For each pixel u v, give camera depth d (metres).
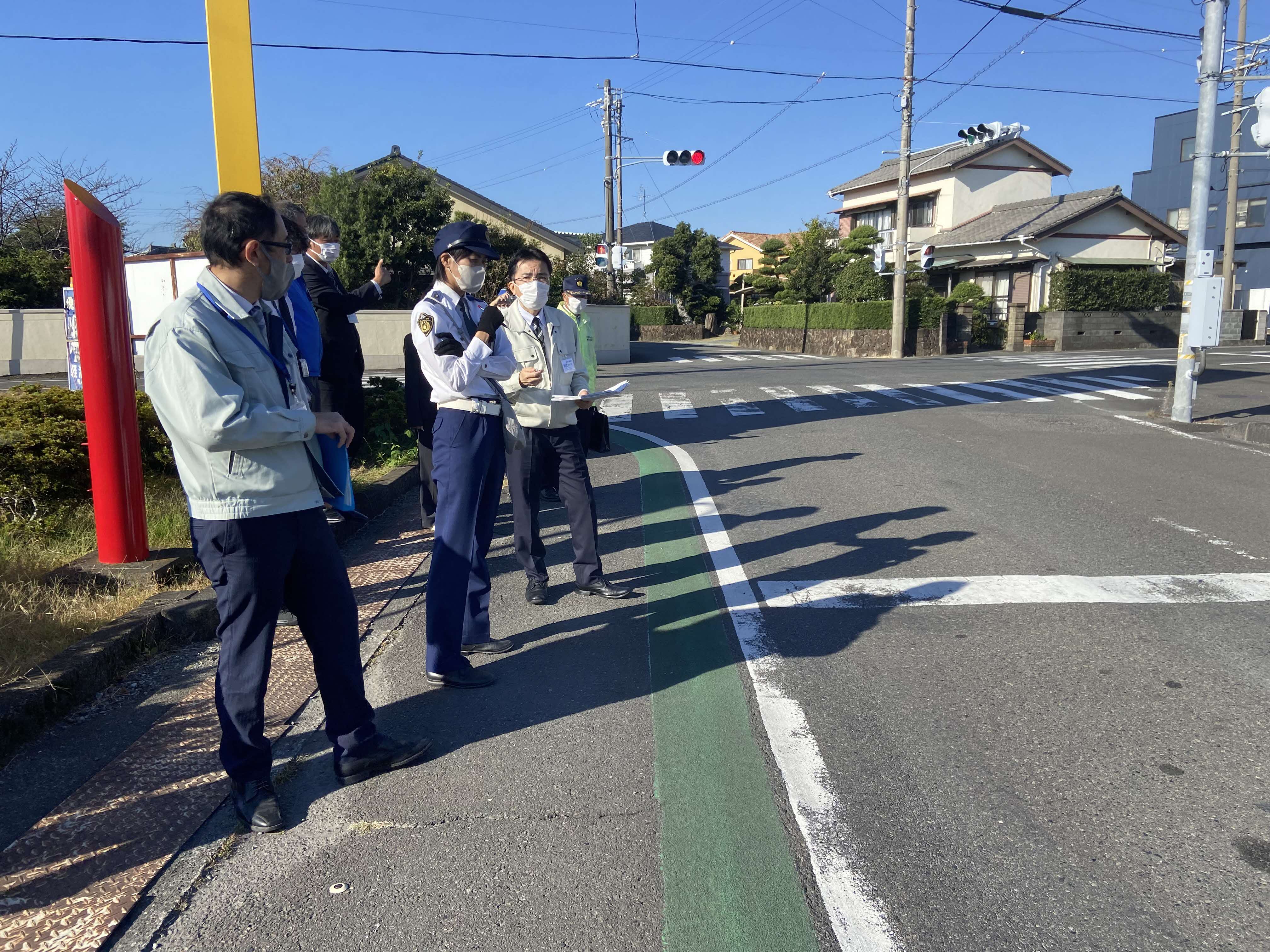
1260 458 8.02
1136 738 3.05
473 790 2.81
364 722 2.87
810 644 3.91
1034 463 7.85
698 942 2.13
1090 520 5.89
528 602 4.56
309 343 4.26
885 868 2.39
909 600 4.44
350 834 2.59
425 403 5.65
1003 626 4.07
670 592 4.65
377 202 21.50
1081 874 2.35
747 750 3.02
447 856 2.48
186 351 2.34
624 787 2.81
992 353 27.17
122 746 3.08
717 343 42.62
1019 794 2.72
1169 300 30.73
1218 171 35.69
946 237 33.47
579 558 4.61
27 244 21.28
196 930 2.21
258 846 2.54
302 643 3.98
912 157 37.56
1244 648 3.78
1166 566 4.91
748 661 3.74
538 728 3.21
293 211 4.06
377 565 5.20
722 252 54.94
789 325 33.03
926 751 2.99
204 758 2.99
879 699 3.37
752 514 6.29
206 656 3.84
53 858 2.47
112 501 4.31
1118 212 30.45
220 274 2.47
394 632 4.18
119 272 4.29
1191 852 2.44
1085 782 2.78
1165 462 7.86
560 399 4.24
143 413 6.03
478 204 30.31
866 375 17.38
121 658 3.62
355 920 2.23
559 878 2.37
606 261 26.98
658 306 47.81
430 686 3.59
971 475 7.38
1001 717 3.21
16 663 3.39
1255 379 14.56
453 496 3.46
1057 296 28.48
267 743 2.69
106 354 4.21
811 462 8.21
